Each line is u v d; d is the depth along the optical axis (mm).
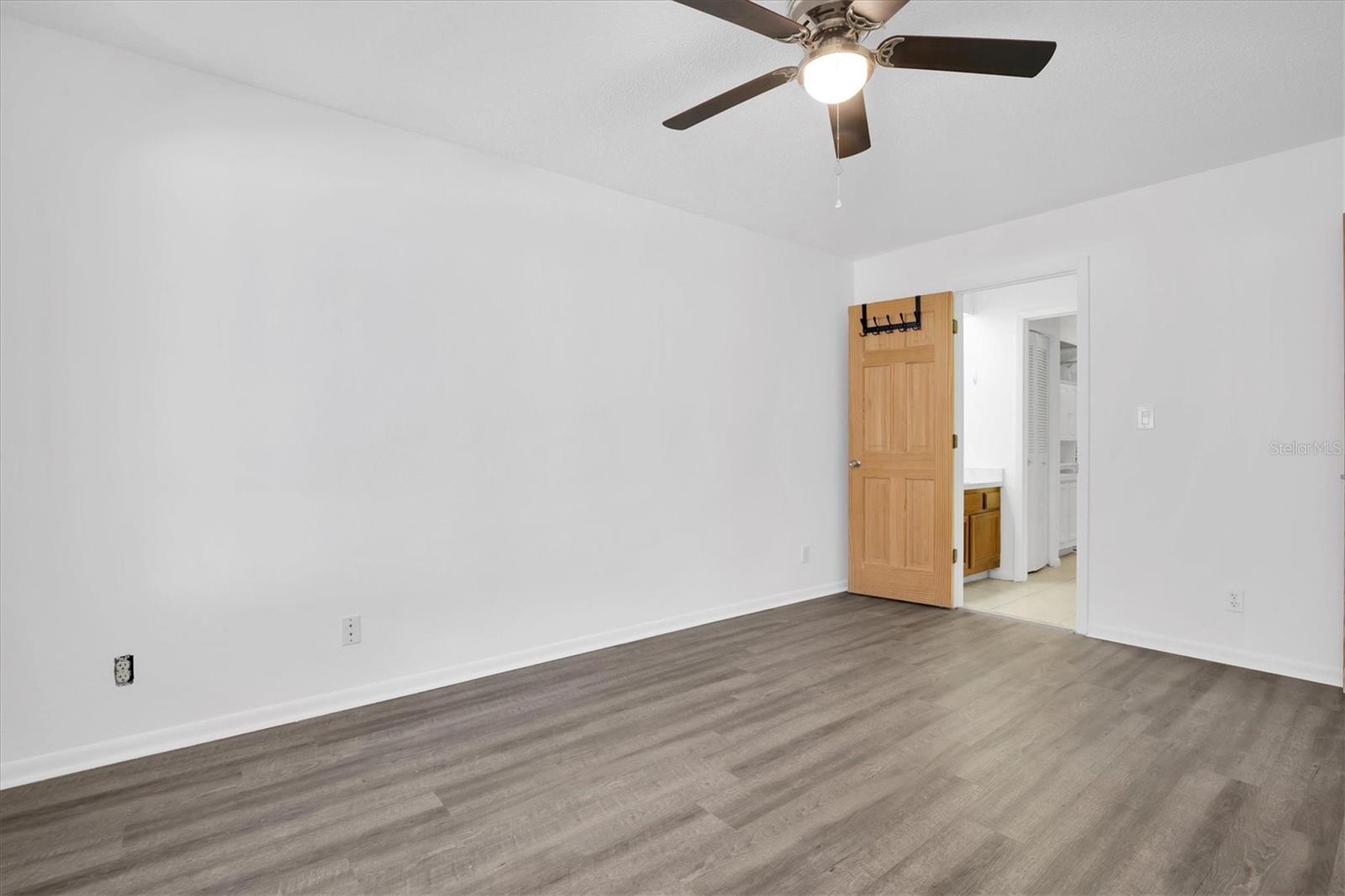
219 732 2420
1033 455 5508
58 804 1978
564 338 3338
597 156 3119
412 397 2859
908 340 4398
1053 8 2018
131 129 2287
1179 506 3326
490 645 3078
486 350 3074
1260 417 3088
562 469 3320
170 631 2344
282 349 2561
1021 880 1604
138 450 2291
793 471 4461
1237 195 3148
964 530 4832
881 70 2336
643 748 2324
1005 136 2867
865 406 4602
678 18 2082
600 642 3457
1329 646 2910
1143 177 3332
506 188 3145
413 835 1815
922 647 3457
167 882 1624
